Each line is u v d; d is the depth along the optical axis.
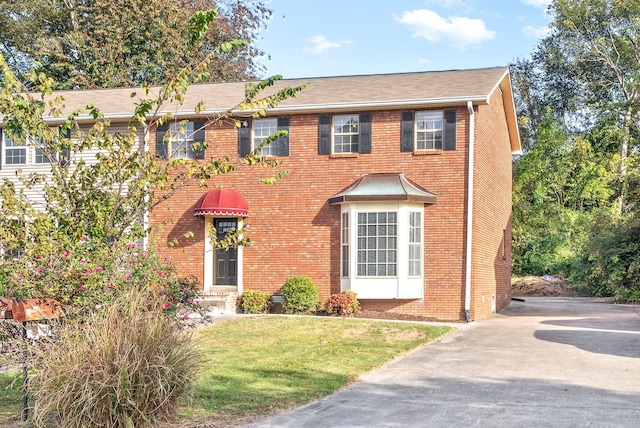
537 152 45.44
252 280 23.11
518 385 11.65
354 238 21.83
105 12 39.03
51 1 41.69
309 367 13.05
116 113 23.28
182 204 23.59
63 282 9.41
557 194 47.91
